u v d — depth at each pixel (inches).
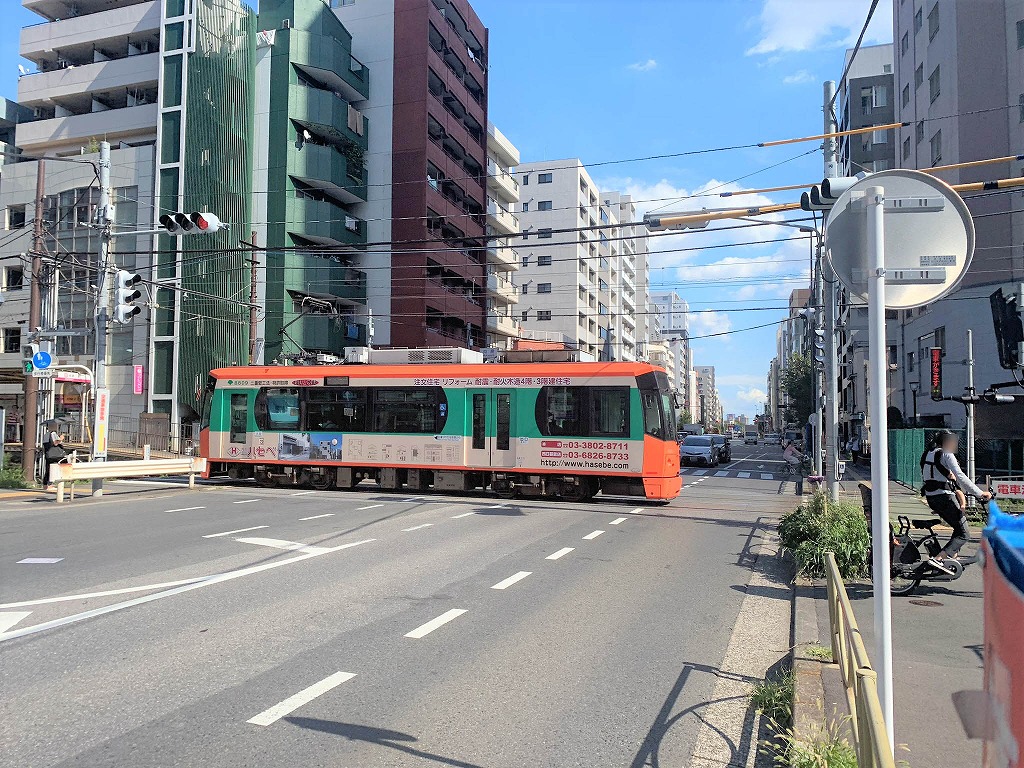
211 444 798.5
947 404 1187.3
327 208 1409.9
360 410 730.8
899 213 131.3
